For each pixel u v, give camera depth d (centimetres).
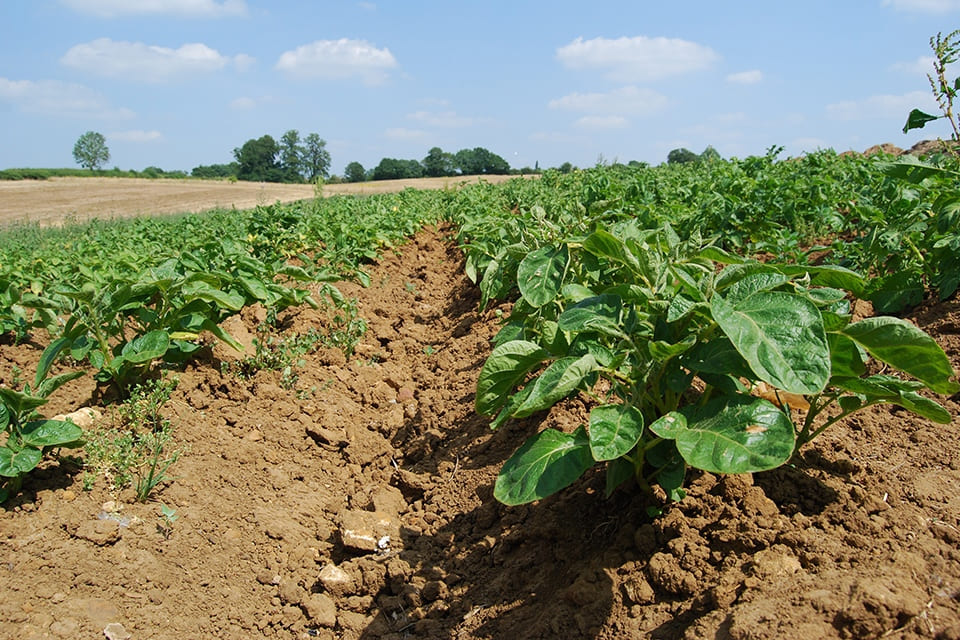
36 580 336
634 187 1178
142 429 466
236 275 722
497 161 8781
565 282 450
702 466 254
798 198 885
